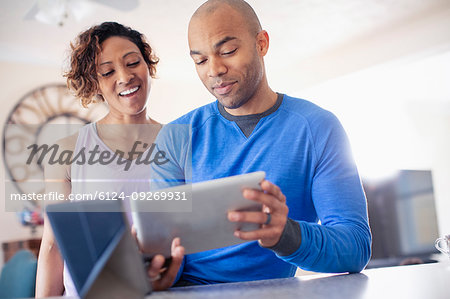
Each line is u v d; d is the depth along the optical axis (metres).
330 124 1.19
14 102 3.94
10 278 2.04
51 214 0.68
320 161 1.16
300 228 0.86
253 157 1.21
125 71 1.59
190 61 4.51
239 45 1.18
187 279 1.15
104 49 1.60
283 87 4.94
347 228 0.99
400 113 5.70
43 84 4.04
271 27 3.78
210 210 0.78
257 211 0.81
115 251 0.67
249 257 1.14
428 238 3.88
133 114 1.62
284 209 0.79
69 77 1.70
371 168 3.81
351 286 0.74
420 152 5.84
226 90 1.21
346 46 4.29
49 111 3.98
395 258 3.69
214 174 1.24
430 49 3.67
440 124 6.25
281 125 1.22
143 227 0.79
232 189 0.76
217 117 1.31
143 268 0.68
